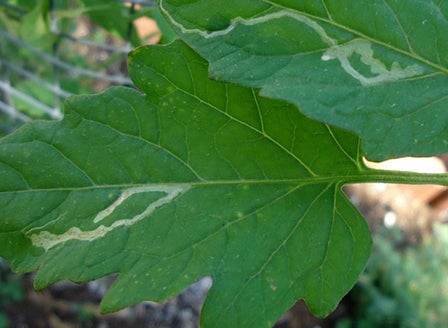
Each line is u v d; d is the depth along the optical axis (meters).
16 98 0.31
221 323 0.14
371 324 0.50
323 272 0.15
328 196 0.15
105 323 0.47
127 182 0.15
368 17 0.13
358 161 0.15
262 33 0.13
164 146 0.15
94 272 0.14
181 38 0.13
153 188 0.15
